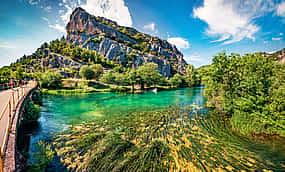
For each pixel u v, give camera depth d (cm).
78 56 15425
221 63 2369
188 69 11762
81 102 3878
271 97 1598
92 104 3566
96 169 941
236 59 2217
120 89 7181
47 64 13175
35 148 1227
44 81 6719
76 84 7750
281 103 1499
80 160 1045
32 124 1909
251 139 1438
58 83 7200
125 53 18625
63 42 19625
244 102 1800
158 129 1733
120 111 2773
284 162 1038
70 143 1335
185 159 1076
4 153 707
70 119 2202
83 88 7356
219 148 1252
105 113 2602
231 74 2198
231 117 2133
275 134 1516
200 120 2105
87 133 1598
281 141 1373
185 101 3978
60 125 1900
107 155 1101
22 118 1702
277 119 1501
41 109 2883
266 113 1572
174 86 10262
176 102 3831
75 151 1178
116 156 1095
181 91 7188
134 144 1323
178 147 1266
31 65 13125
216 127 1792
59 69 11994
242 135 1540
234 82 2164
